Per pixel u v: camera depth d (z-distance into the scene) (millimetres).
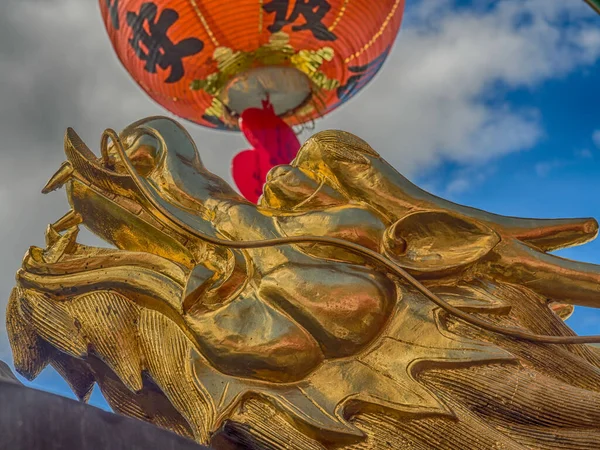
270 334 684
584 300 756
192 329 695
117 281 735
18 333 750
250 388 669
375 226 756
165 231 781
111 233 803
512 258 758
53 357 758
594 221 771
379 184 778
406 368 684
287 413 653
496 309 727
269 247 733
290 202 794
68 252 770
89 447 483
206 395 672
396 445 655
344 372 684
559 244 776
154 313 729
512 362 696
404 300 718
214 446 669
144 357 715
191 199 790
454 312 684
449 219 763
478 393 684
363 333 691
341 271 714
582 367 727
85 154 814
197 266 725
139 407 734
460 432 661
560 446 681
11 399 475
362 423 667
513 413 684
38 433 472
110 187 797
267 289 707
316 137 806
